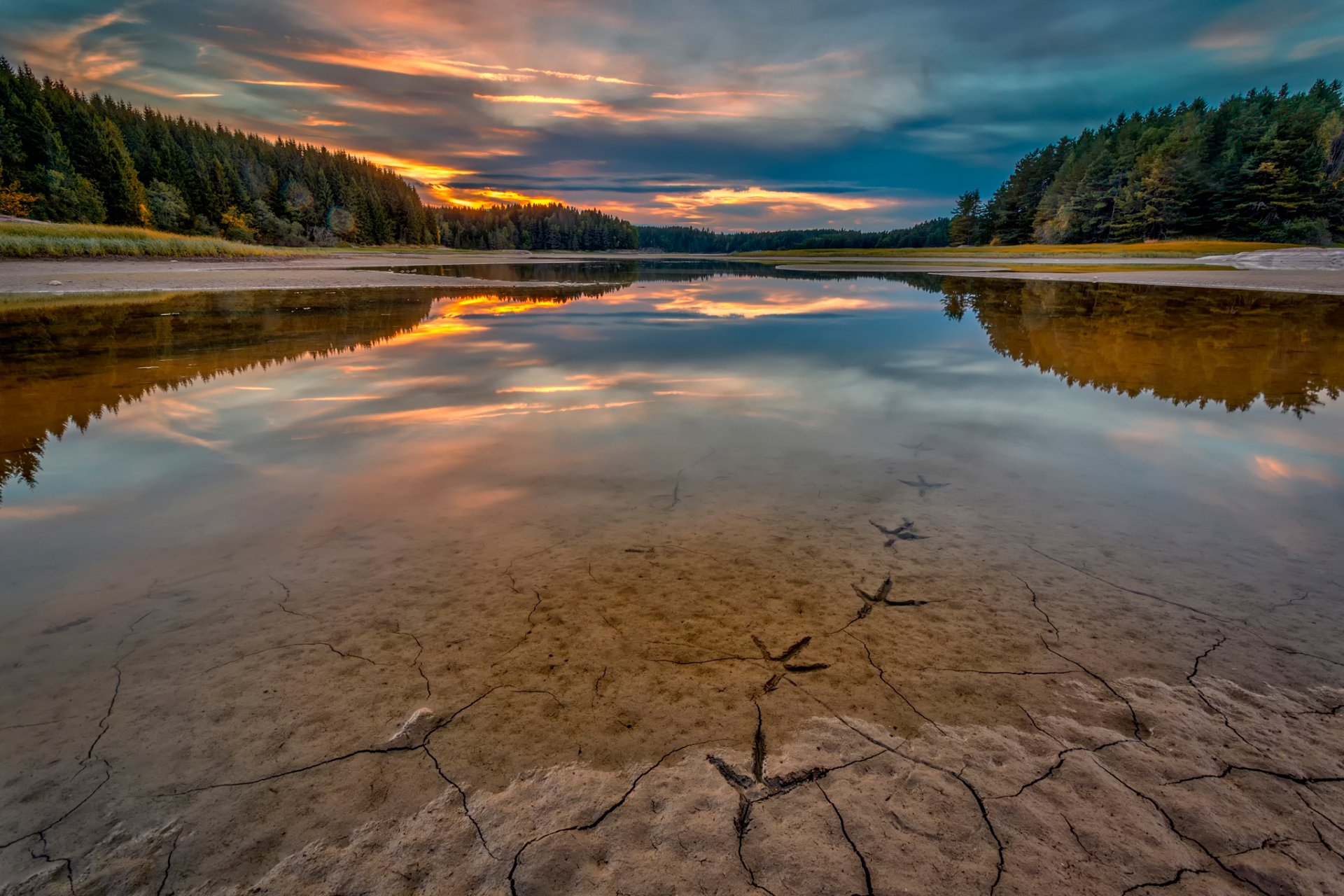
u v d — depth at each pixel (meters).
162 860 1.53
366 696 2.09
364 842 1.58
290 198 78.62
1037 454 4.69
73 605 2.64
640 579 2.87
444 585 2.81
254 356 8.52
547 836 1.60
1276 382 6.87
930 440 5.04
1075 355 8.62
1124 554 3.11
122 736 1.91
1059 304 15.21
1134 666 2.25
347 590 2.77
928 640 2.41
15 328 10.55
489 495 3.90
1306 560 3.04
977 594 2.74
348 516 3.58
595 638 2.42
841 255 62.97
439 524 3.48
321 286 21.28
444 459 4.56
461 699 2.09
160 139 70.06
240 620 2.53
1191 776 1.77
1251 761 1.82
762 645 2.38
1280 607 2.63
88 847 1.56
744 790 1.73
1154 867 1.51
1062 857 1.54
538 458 4.58
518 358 8.62
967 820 1.64
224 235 64.69
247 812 1.66
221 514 3.60
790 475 4.27
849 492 3.95
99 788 1.73
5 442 4.86
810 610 2.61
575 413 5.85
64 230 32.75
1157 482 4.11
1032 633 2.45
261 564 3.01
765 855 1.55
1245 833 1.60
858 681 2.18
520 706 2.05
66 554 3.11
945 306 15.54
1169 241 51.34
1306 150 47.34
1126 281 22.00
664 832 1.61
